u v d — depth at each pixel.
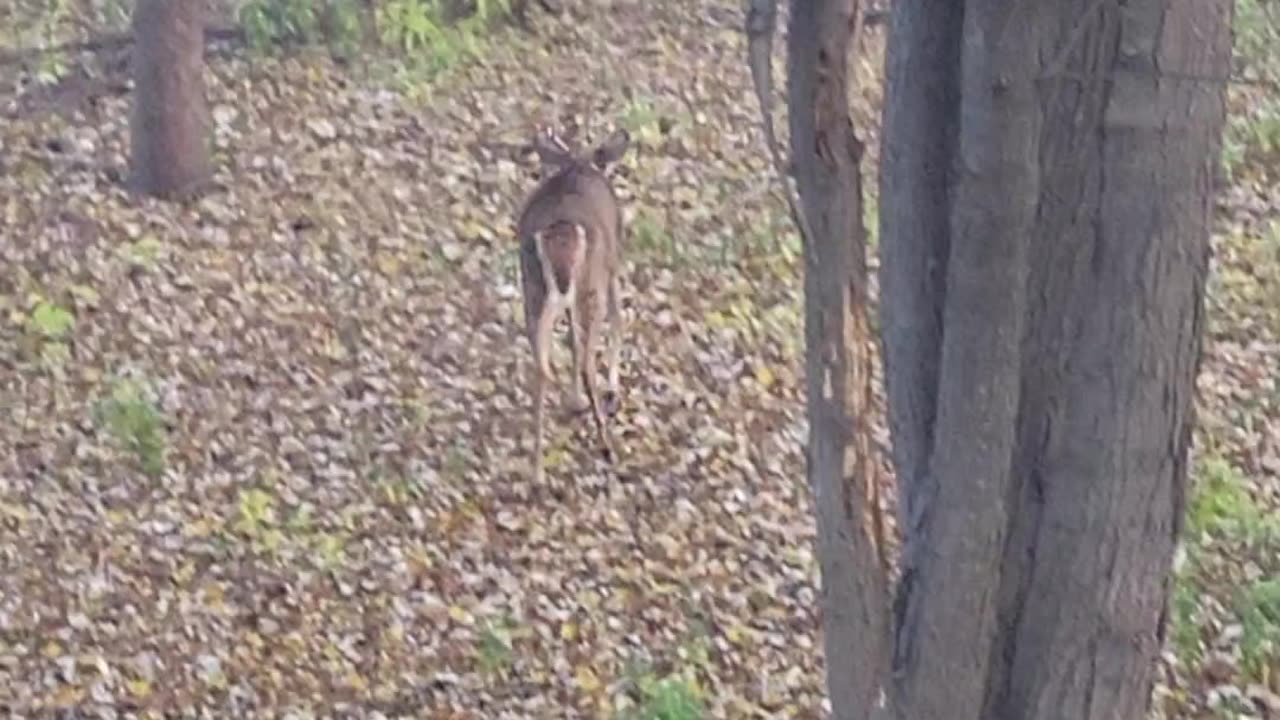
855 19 6.53
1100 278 6.70
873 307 14.73
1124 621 6.98
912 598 7.07
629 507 13.33
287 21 20.11
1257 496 13.88
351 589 12.31
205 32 20.22
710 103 19.77
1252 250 17.42
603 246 13.76
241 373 14.59
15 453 13.45
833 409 6.78
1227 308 16.47
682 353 15.26
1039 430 6.86
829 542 6.92
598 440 13.97
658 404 14.52
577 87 19.98
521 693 11.45
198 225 16.72
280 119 18.73
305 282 15.96
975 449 6.76
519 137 18.83
